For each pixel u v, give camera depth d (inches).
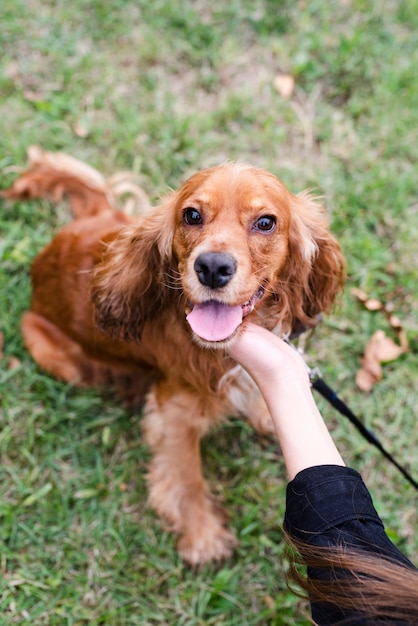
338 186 38.3
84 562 30.2
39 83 40.2
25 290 35.5
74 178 34.9
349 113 40.8
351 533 17.8
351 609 16.7
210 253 21.0
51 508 30.9
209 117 39.6
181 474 30.5
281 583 30.1
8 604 29.0
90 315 30.2
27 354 34.0
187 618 29.3
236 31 42.6
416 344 34.9
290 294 26.2
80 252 30.4
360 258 36.5
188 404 29.2
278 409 20.9
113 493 31.6
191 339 26.4
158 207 26.0
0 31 40.7
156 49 41.4
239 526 31.4
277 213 22.9
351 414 27.2
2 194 36.2
